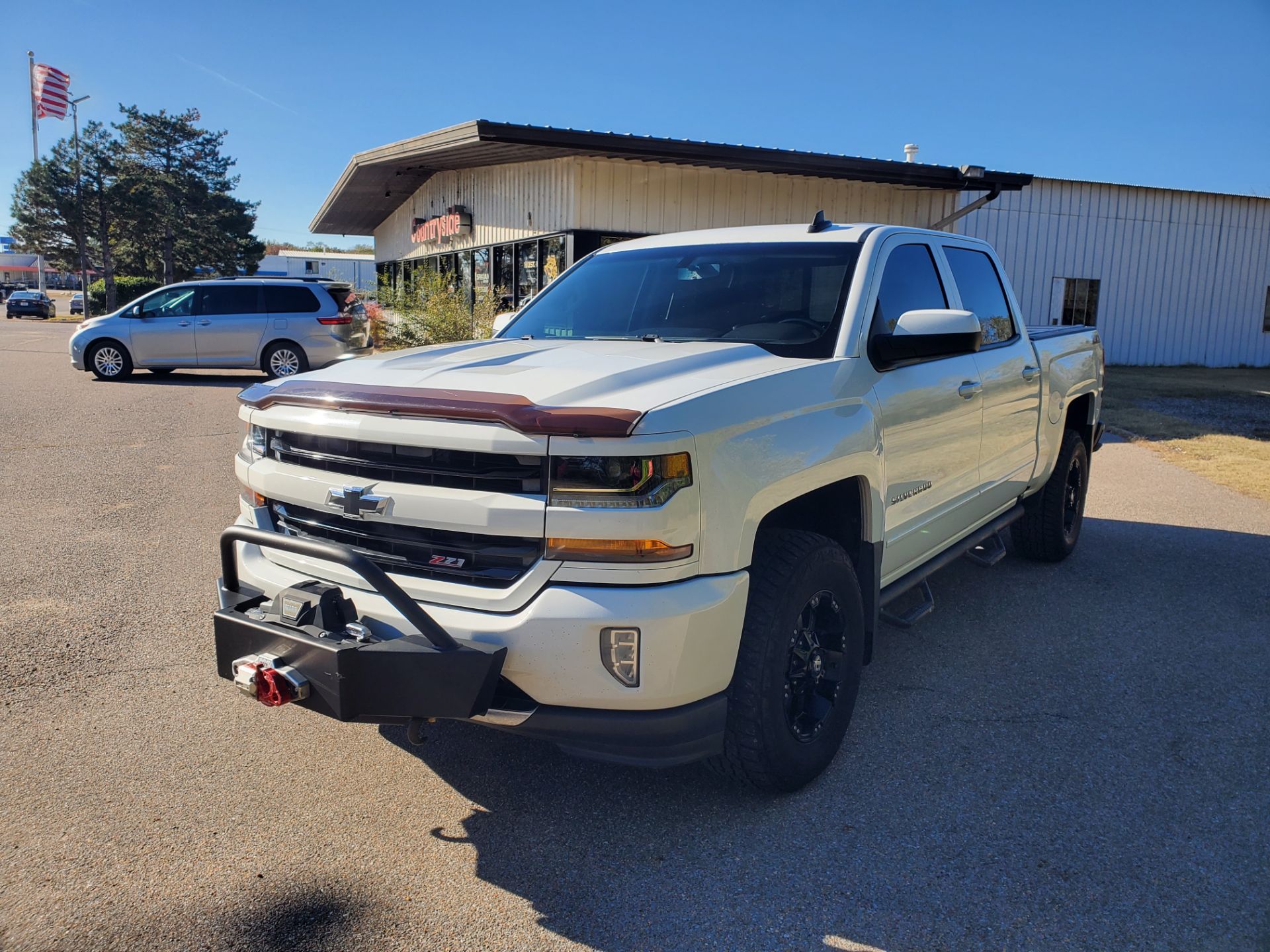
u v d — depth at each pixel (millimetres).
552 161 14562
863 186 15984
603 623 2408
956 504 4148
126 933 2346
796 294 3580
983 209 20547
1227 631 4688
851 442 3098
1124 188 21750
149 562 5406
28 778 3086
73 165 56812
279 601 2605
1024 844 2789
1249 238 23281
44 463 8117
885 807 3000
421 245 22078
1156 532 6742
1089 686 3998
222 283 15312
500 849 2746
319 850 2727
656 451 2420
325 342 15523
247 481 3121
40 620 4477
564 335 3904
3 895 2482
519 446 2439
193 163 68000
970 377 4121
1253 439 10883
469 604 2545
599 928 2395
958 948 2330
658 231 14438
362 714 2445
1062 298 21812
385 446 2684
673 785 3129
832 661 3135
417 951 2299
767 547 2898
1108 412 13219
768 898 2523
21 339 26719
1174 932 2393
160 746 3332
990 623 4777
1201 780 3189
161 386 14188
